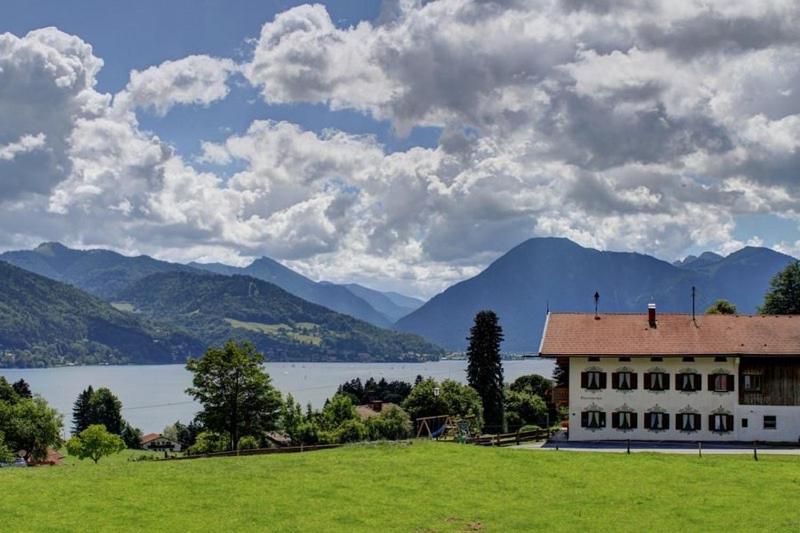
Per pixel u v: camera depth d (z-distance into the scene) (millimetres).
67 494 42156
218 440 97938
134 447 181500
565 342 76375
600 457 54781
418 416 118688
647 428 73938
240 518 38500
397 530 37281
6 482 45000
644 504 42031
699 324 77750
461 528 37781
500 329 130500
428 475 48125
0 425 100312
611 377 74812
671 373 74062
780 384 72625
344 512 39844
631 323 78688
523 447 69125
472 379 128875
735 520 39031
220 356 88875
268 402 90062
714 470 50500
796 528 37625
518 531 37406
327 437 123500
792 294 111750
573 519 39281
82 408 183500
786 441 72000
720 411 73000
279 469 49562
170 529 36625
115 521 37531
